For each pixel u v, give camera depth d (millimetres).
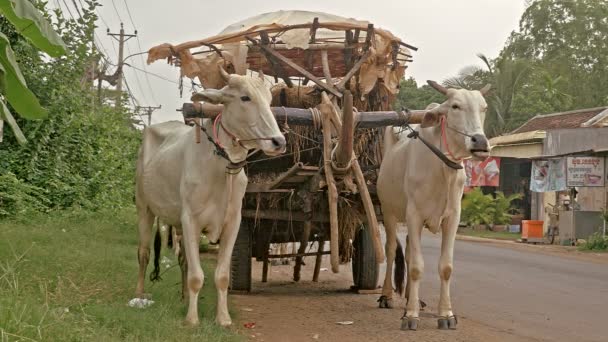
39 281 6770
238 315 7773
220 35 8703
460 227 30766
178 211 7379
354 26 8539
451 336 7219
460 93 7160
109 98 28688
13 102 4355
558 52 41219
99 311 6406
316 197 8758
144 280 8406
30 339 4766
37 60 15102
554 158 23422
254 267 13422
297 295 9742
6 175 13633
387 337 7113
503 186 33500
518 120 36562
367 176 9234
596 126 26203
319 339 6969
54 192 15305
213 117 6715
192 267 6797
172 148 7547
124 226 15500
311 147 9000
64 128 15523
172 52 8828
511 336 7363
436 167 7410
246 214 9281
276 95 9258
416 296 7551
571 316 8656
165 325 6301
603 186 21547
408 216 7664
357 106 9367
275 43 8953
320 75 10570
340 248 9367
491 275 12648
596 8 41344
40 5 14445
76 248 10547
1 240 9719
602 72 40312
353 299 9430
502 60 37062
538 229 23609
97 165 17188
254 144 6508
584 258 17234
